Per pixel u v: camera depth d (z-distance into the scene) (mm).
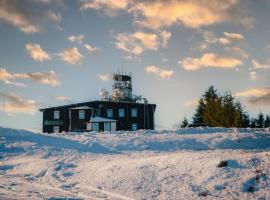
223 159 13578
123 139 26344
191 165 13953
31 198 11172
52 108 68688
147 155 19094
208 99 44250
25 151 23062
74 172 16156
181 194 11922
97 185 13836
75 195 12250
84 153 21297
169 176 13422
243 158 13406
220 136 25875
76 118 67125
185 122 55125
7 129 30828
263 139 24344
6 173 17422
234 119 41031
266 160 12867
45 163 18422
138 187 12961
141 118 69188
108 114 67125
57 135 31453
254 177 11977
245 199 10945
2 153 22969
